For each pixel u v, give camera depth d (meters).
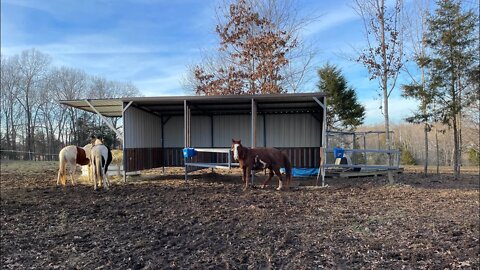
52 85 33.84
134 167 11.28
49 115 33.97
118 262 3.91
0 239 4.86
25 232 5.20
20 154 31.58
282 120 13.16
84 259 4.02
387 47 13.09
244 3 18.05
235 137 13.58
